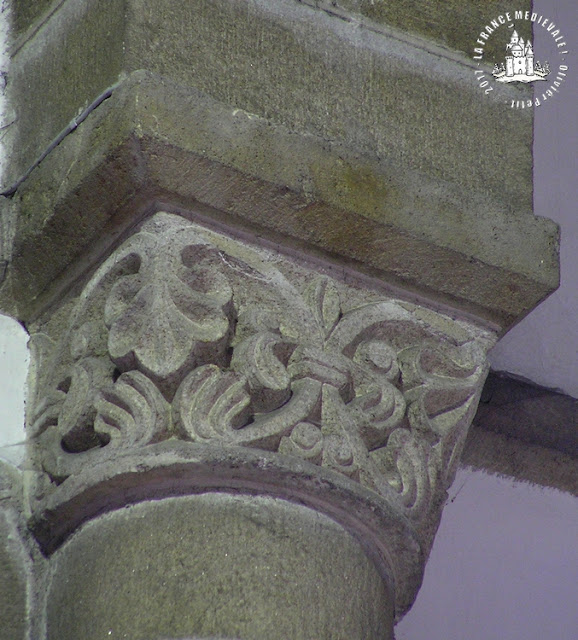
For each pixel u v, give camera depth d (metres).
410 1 9.11
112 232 8.12
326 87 8.53
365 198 8.27
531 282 8.74
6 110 8.93
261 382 7.57
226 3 8.38
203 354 7.57
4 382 8.49
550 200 11.64
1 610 7.87
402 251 8.44
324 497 7.56
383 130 8.64
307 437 7.56
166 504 7.45
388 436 7.98
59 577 7.75
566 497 10.77
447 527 10.18
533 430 10.66
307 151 8.16
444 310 8.71
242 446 7.42
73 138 8.20
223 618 7.13
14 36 9.16
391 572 7.92
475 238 8.61
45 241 8.40
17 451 8.27
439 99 8.94
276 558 7.36
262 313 7.86
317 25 8.66
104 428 7.59
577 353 11.02
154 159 7.75
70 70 8.47
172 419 7.45
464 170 8.84
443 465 8.27
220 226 8.05
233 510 7.42
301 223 8.15
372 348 8.16
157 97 7.78
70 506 7.66
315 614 7.28
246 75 8.27
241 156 7.93
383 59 8.83
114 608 7.26
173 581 7.23
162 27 8.10
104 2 8.32
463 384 8.51
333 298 8.23
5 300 8.72
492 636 9.94
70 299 8.47
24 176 8.60
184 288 7.67
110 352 7.62
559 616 10.27
